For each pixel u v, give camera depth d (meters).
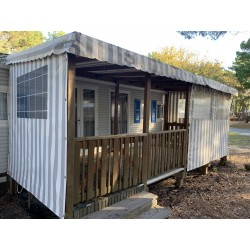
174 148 5.84
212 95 7.42
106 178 3.94
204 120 7.07
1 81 5.50
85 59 3.46
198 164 6.93
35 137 4.08
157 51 24.31
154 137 5.09
